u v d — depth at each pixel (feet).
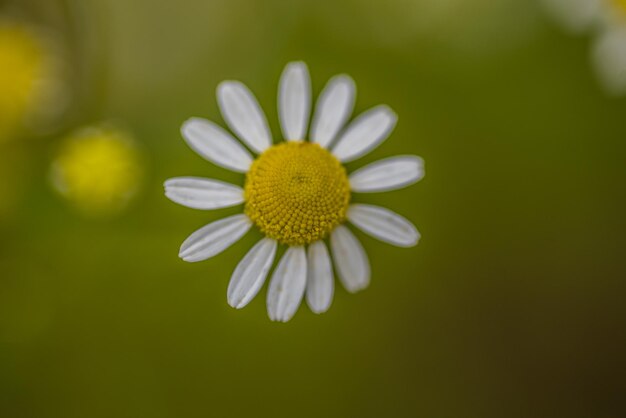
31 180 0.48
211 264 0.47
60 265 0.47
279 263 0.41
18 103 0.48
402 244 0.41
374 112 0.43
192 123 0.42
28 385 0.47
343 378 0.48
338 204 0.41
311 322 0.48
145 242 0.47
